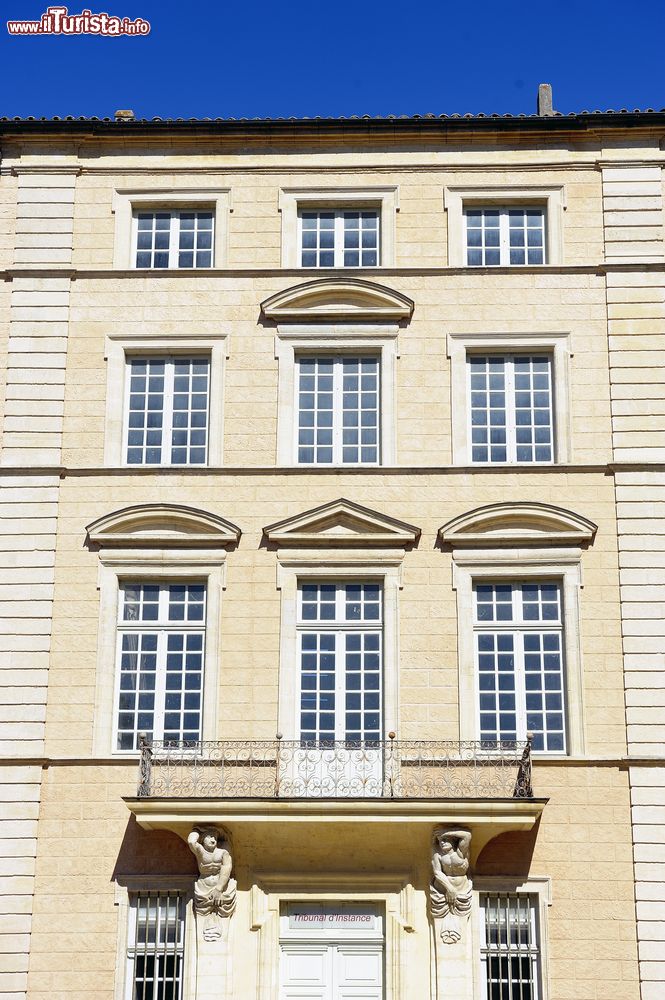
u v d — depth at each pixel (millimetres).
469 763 27203
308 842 26859
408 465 29547
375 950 26719
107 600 28750
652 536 28953
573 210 31406
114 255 31375
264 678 28234
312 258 31547
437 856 26297
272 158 31953
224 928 26422
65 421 30094
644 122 31625
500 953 26625
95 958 26703
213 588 28734
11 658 28453
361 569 28812
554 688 28219
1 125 31859
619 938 26562
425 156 31828
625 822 27188
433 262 31156
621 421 29781
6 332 30734
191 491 29469
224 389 30250
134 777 27641
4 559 29062
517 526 29000
